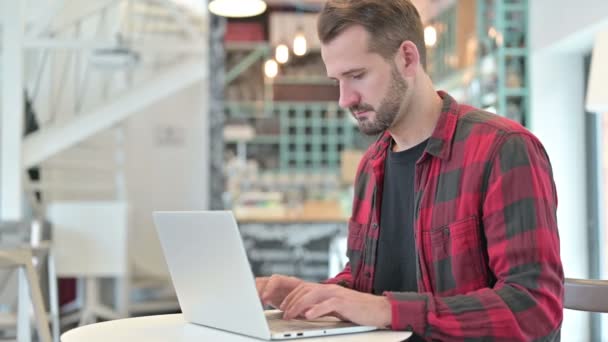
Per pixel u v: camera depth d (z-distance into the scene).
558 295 1.58
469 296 1.56
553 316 1.56
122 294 7.19
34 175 8.09
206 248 1.59
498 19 6.20
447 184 1.74
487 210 1.64
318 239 7.37
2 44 7.03
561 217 5.95
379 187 1.93
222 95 7.52
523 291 1.54
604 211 5.75
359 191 2.06
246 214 7.73
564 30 5.44
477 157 1.69
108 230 6.85
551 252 1.58
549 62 6.07
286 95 11.40
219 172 7.52
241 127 10.28
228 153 11.03
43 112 8.63
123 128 8.82
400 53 1.72
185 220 1.64
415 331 1.54
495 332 1.52
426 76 1.82
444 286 1.73
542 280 1.55
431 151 1.76
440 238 1.73
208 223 1.56
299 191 10.01
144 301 8.59
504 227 1.60
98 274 6.82
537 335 1.54
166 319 1.82
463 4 7.48
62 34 8.29
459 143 1.74
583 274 5.90
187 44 8.22
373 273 1.93
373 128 1.75
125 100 8.13
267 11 11.02
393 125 1.80
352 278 2.02
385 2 1.71
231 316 1.59
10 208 6.97
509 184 1.62
